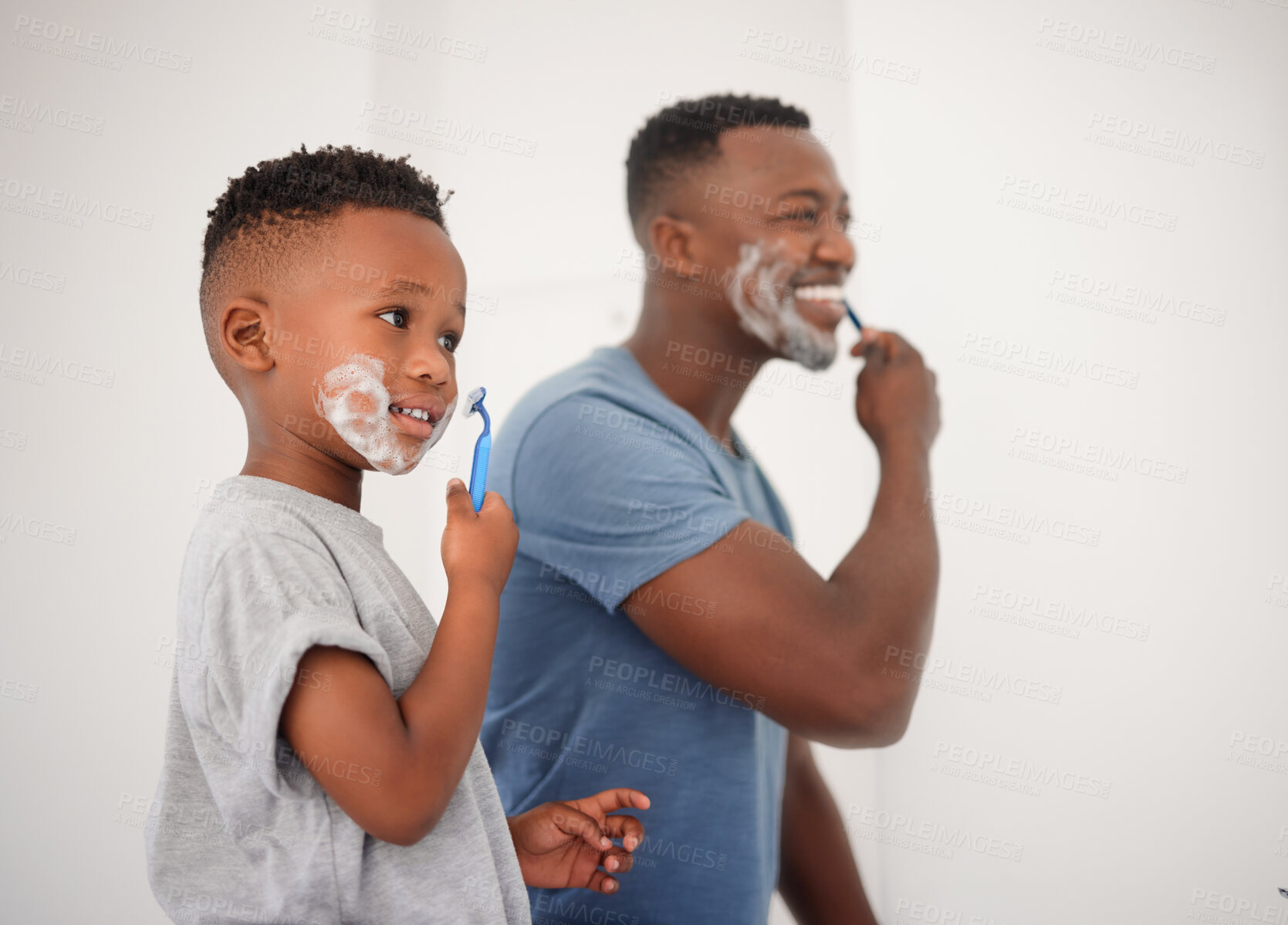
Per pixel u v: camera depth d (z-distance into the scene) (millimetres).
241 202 639
